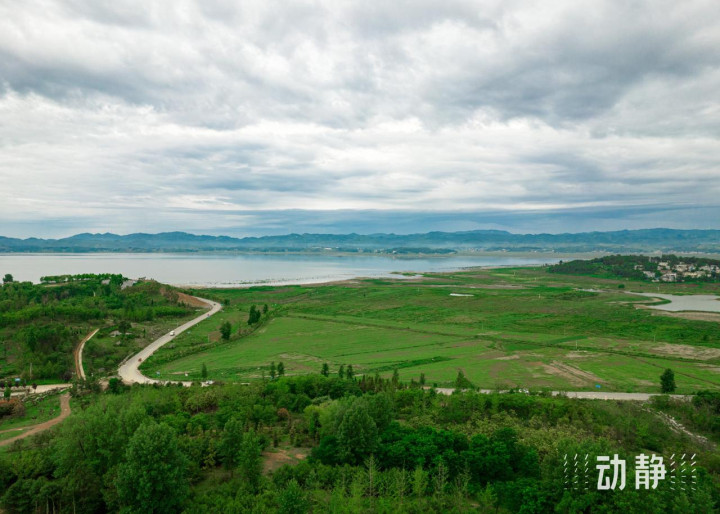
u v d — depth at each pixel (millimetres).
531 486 65938
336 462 76125
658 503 57938
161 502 62312
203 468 75438
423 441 78375
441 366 155750
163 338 199500
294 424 95312
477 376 144000
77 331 185750
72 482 64938
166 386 125000
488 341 194000
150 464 62281
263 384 118562
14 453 78562
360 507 61469
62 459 68188
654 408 113312
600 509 58844
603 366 156500
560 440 74000
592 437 86750
